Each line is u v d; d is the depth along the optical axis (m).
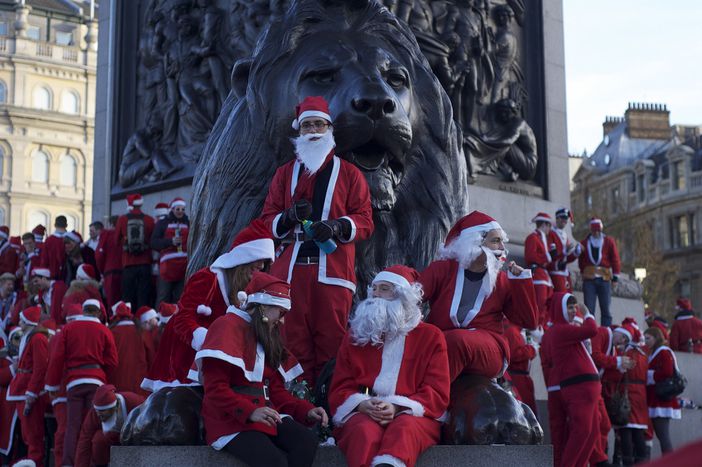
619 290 14.84
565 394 9.26
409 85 7.00
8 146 69.00
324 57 6.76
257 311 4.98
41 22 71.38
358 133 6.29
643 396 11.45
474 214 6.01
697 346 17.16
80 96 72.06
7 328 13.95
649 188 73.38
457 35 12.45
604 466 10.32
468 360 5.64
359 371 5.32
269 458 4.79
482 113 12.93
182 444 5.21
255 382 4.99
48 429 11.24
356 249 6.96
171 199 12.61
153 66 13.20
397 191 7.15
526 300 5.83
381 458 4.89
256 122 7.22
